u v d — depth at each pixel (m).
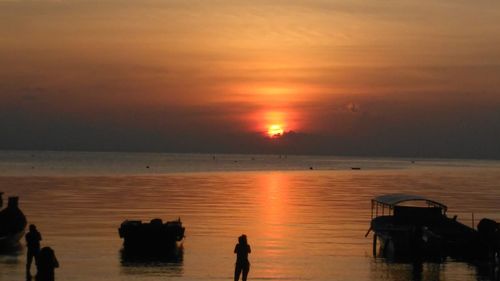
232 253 28.30
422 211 35.06
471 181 99.44
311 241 32.25
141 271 23.98
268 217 42.59
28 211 44.28
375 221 34.09
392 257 28.16
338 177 106.88
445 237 29.38
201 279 22.62
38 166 139.88
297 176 108.31
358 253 29.11
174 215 43.34
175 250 29.02
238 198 58.03
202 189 70.25
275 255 28.00
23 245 30.22
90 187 70.81
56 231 34.31
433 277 24.08
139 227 29.28
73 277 22.72
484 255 28.42
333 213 45.66
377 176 114.12
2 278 22.36
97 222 38.47
